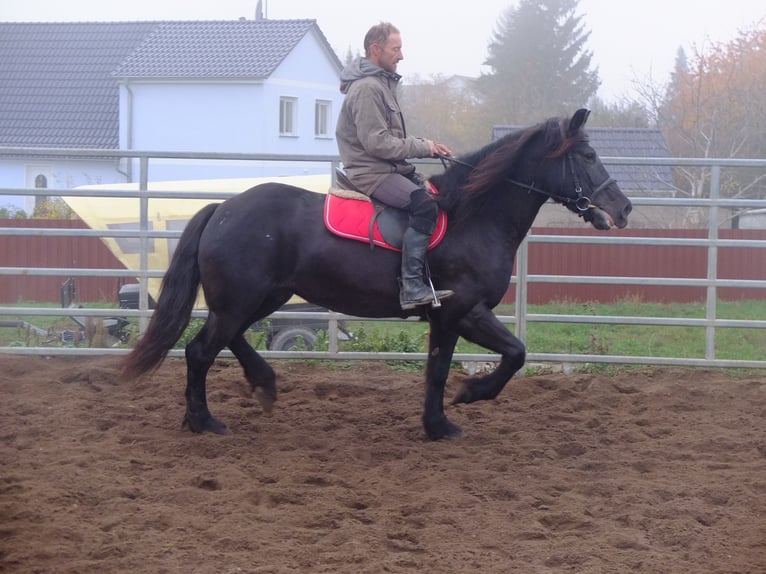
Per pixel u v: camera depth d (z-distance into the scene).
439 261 6.05
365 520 4.77
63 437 6.26
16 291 16.69
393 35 5.97
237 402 7.36
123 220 10.17
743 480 5.51
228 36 30.50
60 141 29.38
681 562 4.27
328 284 6.12
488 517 4.81
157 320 6.16
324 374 8.55
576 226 19.08
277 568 4.09
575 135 6.06
